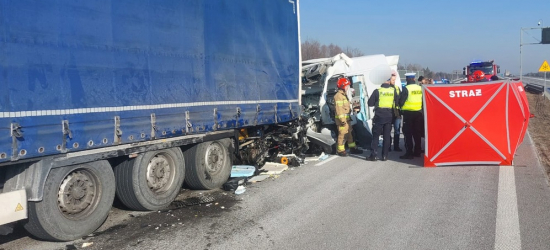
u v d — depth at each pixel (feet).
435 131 29.25
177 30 20.66
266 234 16.98
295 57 33.42
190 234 17.19
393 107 32.99
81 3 15.85
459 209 19.54
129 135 17.85
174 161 21.59
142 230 17.80
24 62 13.88
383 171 28.81
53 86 14.79
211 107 23.02
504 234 16.25
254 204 21.45
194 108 21.71
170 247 15.80
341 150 35.63
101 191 17.60
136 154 19.19
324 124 38.45
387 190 23.47
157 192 20.77
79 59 15.72
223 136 25.12
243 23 26.21
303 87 41.29
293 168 31.01
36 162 14.96
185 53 21.16
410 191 23.08
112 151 17.51
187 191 24.95
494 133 28.40
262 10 28.48
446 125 28.91
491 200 20.83
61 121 15.03
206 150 24.18
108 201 17.92
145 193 19.66
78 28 15.72
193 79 21.70
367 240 16.06
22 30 13.83
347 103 35.42
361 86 39.47
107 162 17.98
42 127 14.40
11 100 13.47
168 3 20.11
